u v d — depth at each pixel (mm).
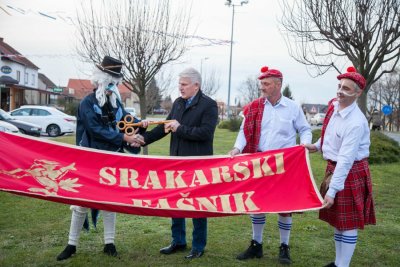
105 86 4801
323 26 10695
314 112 55562
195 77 4824
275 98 4770
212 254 4988
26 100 48375
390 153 12719
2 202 7645
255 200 4426
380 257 5023
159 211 4246
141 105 12406
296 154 4488
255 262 4762
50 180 4359
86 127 4730
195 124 4832
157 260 4758
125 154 4605
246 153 4883
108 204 4191
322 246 5367
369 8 10172
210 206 4398
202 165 4625
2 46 40844
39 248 5125
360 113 4230
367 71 10633
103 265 4543
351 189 4234
